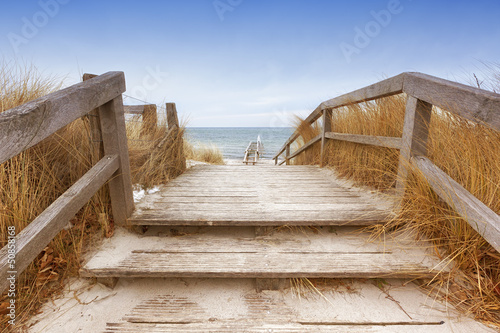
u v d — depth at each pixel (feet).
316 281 5.39
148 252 5.71
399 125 8.02
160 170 10.39
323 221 6.37
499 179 5.03
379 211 6.86
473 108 4.58
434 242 5.66
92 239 6.01
